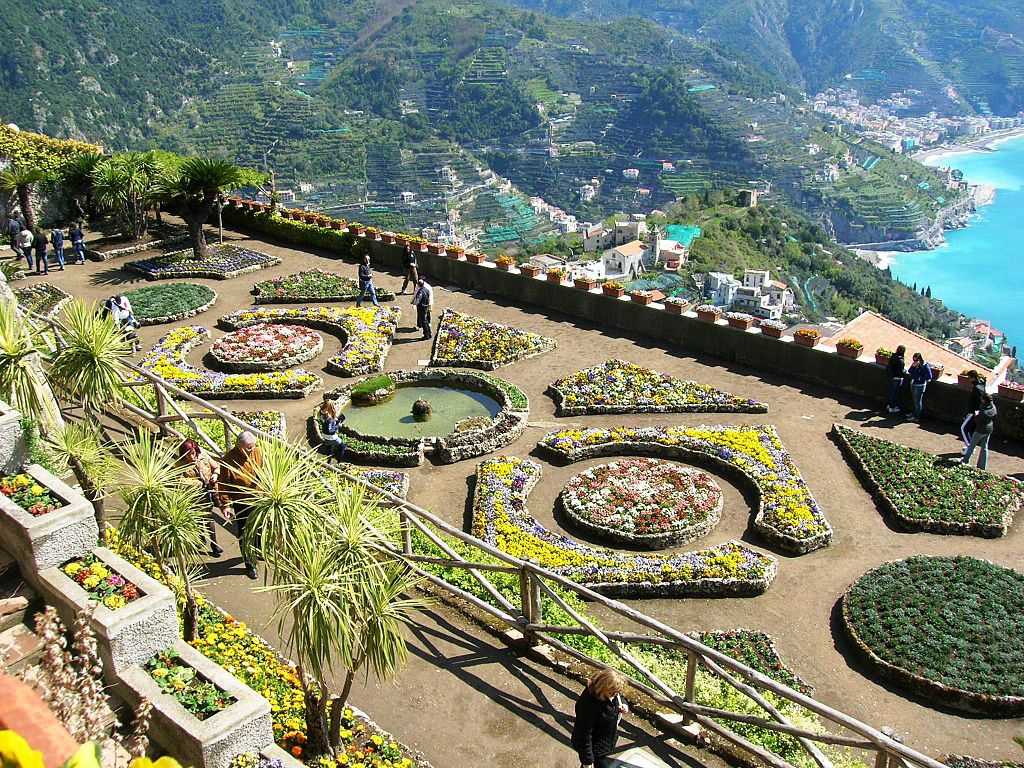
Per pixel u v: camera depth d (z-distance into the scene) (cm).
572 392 1945
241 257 2995
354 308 2505
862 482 1592
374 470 1650
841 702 1094
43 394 1175
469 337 2252
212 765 785
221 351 2186
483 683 1049
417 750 938
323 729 867
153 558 1158
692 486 1558
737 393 1948
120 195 3130
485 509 1497
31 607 907
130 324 2217
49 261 3022
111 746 733
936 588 1271
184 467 1071
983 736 1045
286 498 909
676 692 1044
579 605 1239
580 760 895
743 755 938
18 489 967
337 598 821
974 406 1581
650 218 12531
